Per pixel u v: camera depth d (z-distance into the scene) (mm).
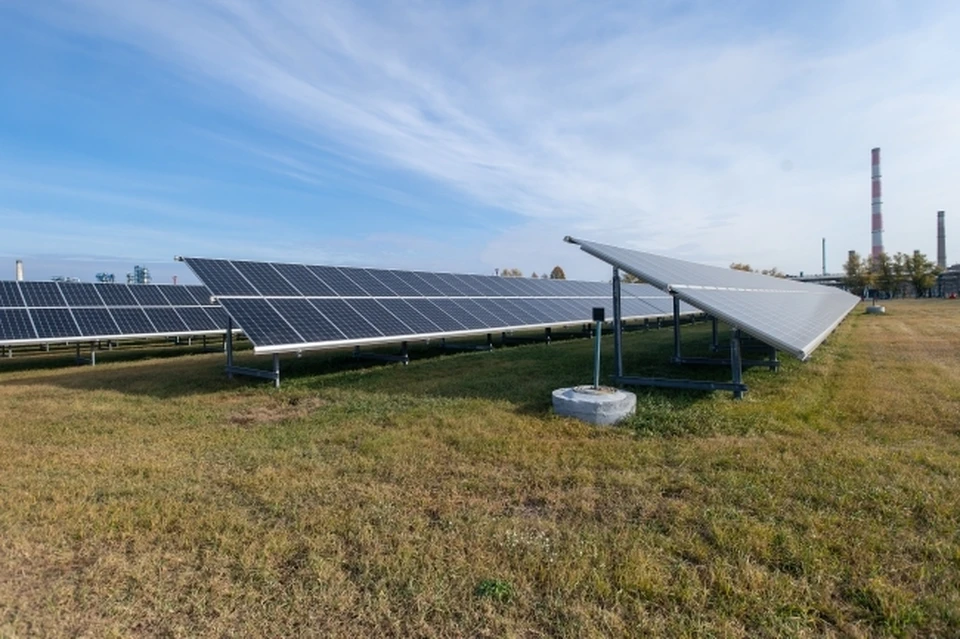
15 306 15930
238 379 10797
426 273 18547
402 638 2828
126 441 6535
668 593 3150
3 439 6688
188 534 3967
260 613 3033
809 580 3275
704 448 5742
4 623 2951
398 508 4406
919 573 3281
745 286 15289
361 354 13711
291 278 13305
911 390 8586
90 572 3463
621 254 9492
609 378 9758
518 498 4598
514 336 20406
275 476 5148
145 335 16516
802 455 5445
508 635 2816
